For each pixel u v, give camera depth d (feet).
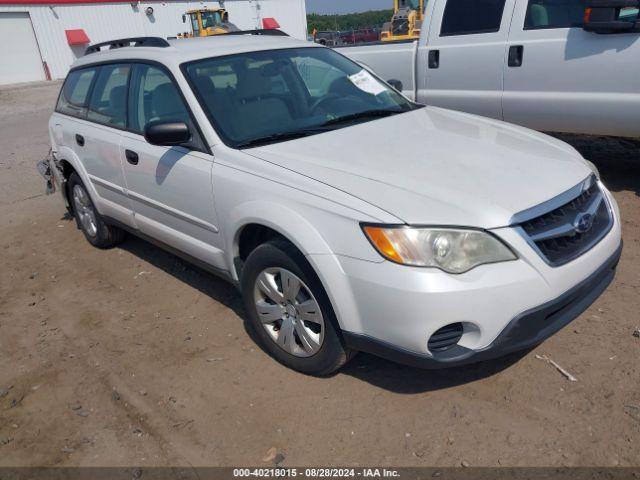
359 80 14.07
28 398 10.85
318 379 10.42
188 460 8.97
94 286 15.21
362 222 8.63
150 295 14.33
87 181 15.99
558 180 9.59
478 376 10.08
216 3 114.42
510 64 18.01
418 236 8.32
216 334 12.23
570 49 16.63
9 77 89.92
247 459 8.87
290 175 9.88
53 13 92.17
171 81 12.32
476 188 9.08
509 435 8.75
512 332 8.55
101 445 9.47
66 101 17.35
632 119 16.03
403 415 9.38
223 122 11.53
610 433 8.58
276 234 10.52
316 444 9.01
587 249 9.37
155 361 11.53
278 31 15.96
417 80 20.85
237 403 10.06
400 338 8.57
